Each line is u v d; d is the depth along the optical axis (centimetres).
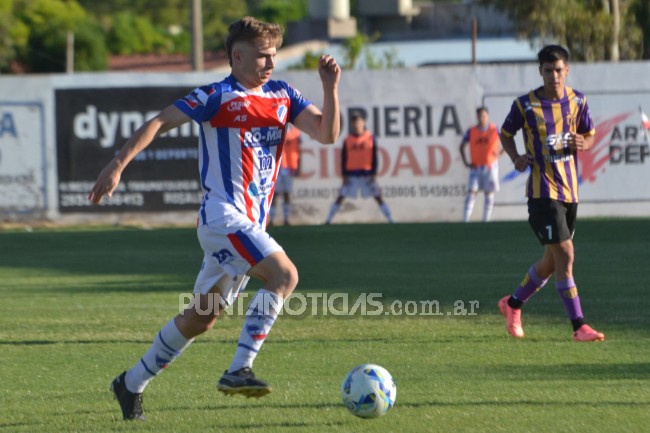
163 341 1673
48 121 5934
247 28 1631
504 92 5950
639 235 5022
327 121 1644
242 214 1634
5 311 3028
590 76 5925
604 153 5950
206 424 1673
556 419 1686
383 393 1669
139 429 1639
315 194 5966
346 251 4594
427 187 5981
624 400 1823
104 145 5966
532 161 2494
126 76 5959
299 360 2262
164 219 6012
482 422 1670
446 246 4756
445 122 5966
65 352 2389
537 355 2291
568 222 2511
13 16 14712
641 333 2561
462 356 2286
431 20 13275
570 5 8844
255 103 1642
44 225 5956
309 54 11269
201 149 1659
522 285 2514
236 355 1585
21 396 1919
